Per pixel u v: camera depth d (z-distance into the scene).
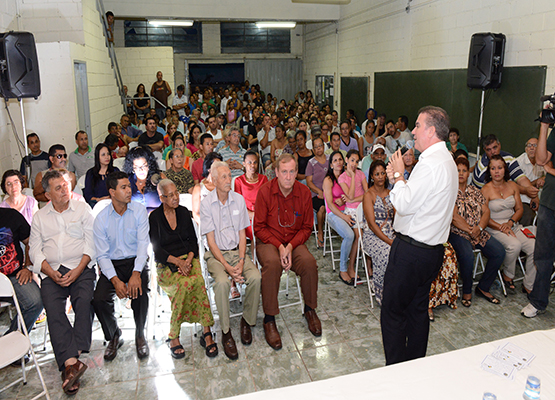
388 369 1.82
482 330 3.41
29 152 5.39
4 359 2.41
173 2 9.64
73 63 6.20
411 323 2.55
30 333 3.48
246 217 3.55
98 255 3.18
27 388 2.84
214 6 9.89
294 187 3.50
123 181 3.11
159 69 11.83
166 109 9.73
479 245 3.88
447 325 3.49
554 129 3.34
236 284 3.89
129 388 2.81
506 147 5.55
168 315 3.72
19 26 6.71
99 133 7.71
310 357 3.11
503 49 5.30
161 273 3.24
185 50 14.62
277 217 3.49
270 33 15.00
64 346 2.85
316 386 1.72
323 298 3.96
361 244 3.94
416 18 7.59
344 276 4.30
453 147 5.64
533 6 4.98
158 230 3.23
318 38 13.23
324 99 13.00
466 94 6.32
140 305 3.16
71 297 3.08
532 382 1.60
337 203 4.32
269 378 2.88
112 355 3.12
